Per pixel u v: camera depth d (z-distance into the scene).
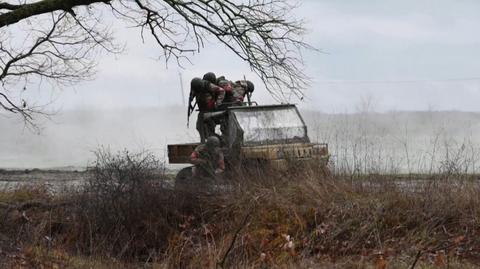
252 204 39.97
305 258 35.28
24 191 49.78
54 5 44.41
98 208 41.84
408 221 37.75
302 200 40.62
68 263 35.38
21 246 36.78
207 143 49.34
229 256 35.47
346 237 37.38
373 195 40.03
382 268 31.36
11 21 43.88
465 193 39.00
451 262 32.31
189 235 39.56
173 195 42.41
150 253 38.19
